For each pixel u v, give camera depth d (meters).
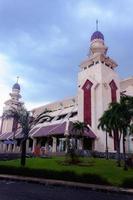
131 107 33.12
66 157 35.34
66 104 79.06
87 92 62.81
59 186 20.91
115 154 48.25
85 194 17.28
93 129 57.12
